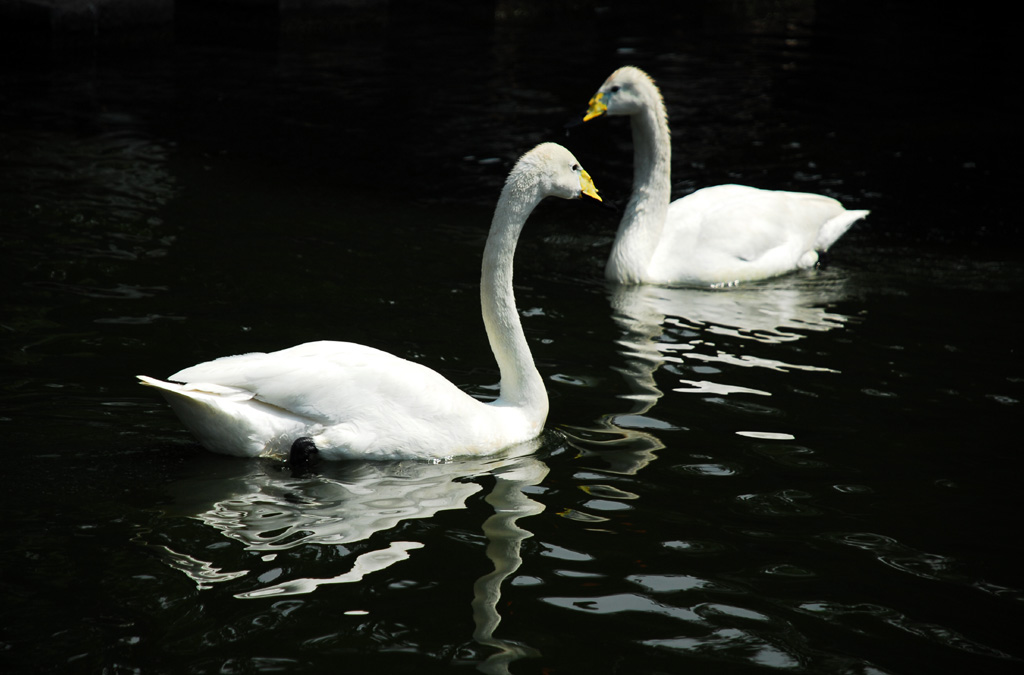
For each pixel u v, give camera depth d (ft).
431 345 28.76
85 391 24.45
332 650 15.62
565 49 76.38
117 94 58.23
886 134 57.77
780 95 65.62
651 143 37.60
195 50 71.05
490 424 23.22
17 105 54.60
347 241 38.09
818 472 22.47
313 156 49.55
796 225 39.58
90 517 19.10
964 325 32.50
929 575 18.56
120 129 51.49
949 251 40.60
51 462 21.09
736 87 67.26
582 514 20.29
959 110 63.31
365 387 22.24
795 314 33.65
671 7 94.89
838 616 17.19
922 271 38.27
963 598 17.85
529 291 35.27
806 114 61.52
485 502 20.66
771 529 19.95
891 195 47.44
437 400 22.70
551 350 29.63
